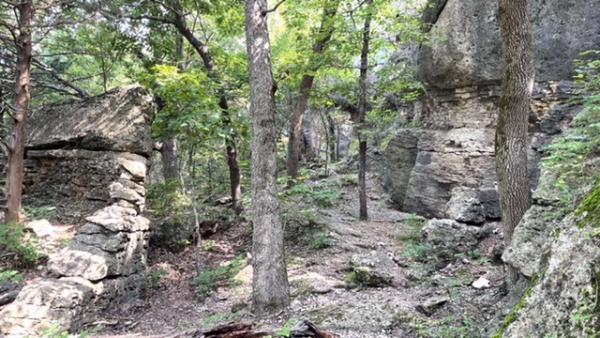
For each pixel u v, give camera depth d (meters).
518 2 5.97
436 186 12.85
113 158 9.88
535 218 5.57
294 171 15.55
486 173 11.73
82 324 6.77
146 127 10.32
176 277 9.61
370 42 12.41
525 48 6.04
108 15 11.61
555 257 2.71
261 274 6.84
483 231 9.52
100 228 8.02
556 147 5.41
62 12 11.40
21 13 9.41
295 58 13.20
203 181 18.19
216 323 6.60
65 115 10.73
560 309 2.50
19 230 8.48
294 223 11.48
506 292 6.31
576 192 5.18
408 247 9.65
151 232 9.98
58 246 8.68
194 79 9.66
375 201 16.31
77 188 10.17
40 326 6.14
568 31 10.74
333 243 10.48
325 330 5.54
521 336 2.68
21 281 7.66
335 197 13.50
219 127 10.55
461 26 12.07
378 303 6.55
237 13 13.27
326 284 7.88
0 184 10.83
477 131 12.11
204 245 11.10
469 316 5.89
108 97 10.51
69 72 18.38
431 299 6.46
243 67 12.91
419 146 13.78
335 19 11.91
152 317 7.52
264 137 7.03
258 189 7.01
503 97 6.27
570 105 10.34
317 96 14.44
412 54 14.94
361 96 12.66
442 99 13.29
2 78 11.67
